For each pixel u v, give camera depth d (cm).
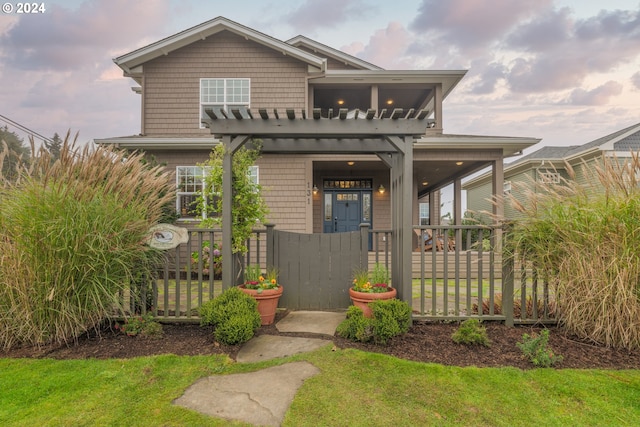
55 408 209
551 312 357
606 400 223
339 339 321
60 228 295
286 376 251
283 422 199
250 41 857
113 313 340
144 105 845
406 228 365
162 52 841
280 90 856
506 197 404
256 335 337
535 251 350
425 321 369
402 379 246
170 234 361
